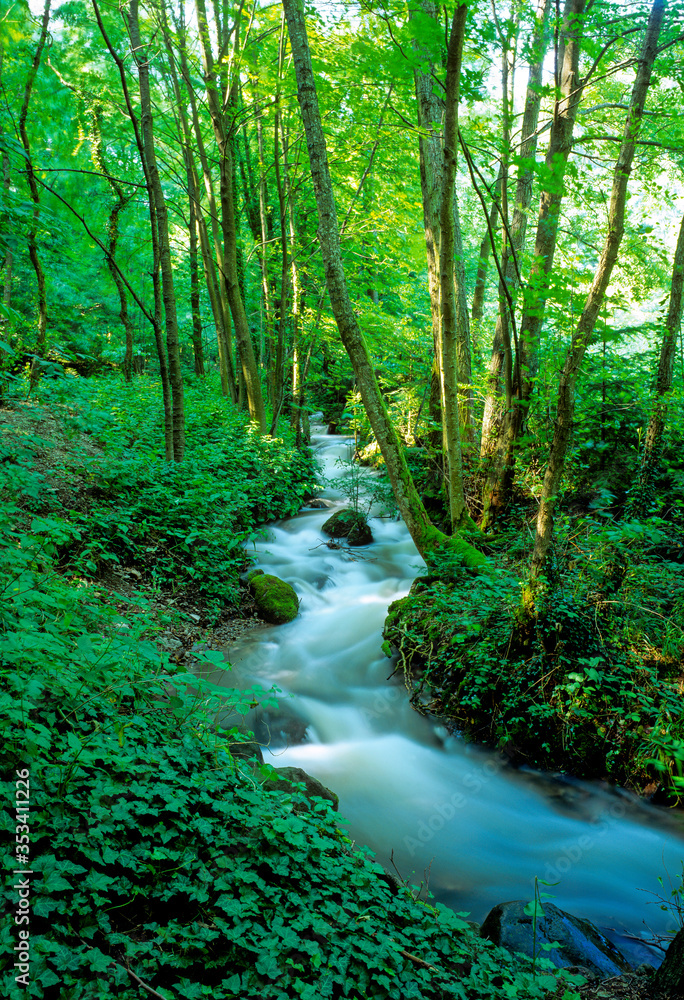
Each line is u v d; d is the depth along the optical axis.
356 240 13.91
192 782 3.16
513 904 3.68
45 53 10.76
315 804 3.87
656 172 8.38
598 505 7.78
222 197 12.44
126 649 3.71
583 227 9.91
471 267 17.17
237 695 3.64
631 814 4.86
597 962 3.39
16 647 2.92
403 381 13.73
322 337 14.12
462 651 6.12
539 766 5.34
